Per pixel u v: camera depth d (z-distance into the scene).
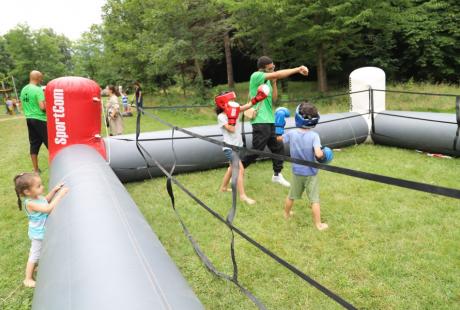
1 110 31.34
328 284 2.82
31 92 5.87
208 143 5.82
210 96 16.67
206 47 16.02
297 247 3.38
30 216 2.93
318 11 12.98
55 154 4.82
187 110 14.34
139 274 1.73
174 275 1.87
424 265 2.99
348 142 6.96
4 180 6.00
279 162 5.02
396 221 3.78
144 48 17.27
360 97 7.40
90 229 2.15
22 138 10.98
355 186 4.82
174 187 5.20
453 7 16.09
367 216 3.93
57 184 3.23
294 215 4.03
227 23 15.32
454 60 16.80
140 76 20.92
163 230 3.83
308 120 3.50
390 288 2.73
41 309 1.66
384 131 6.89
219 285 2.88
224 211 4.25
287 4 13.06
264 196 4.64
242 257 3.26
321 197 4.50
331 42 14.69
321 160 3.54
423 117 6.46
